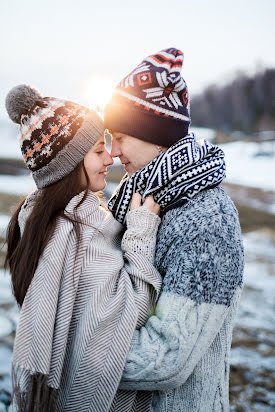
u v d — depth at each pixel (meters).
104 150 1.75
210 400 1.52
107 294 1.48
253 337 4.33
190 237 1.45
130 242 1.56
